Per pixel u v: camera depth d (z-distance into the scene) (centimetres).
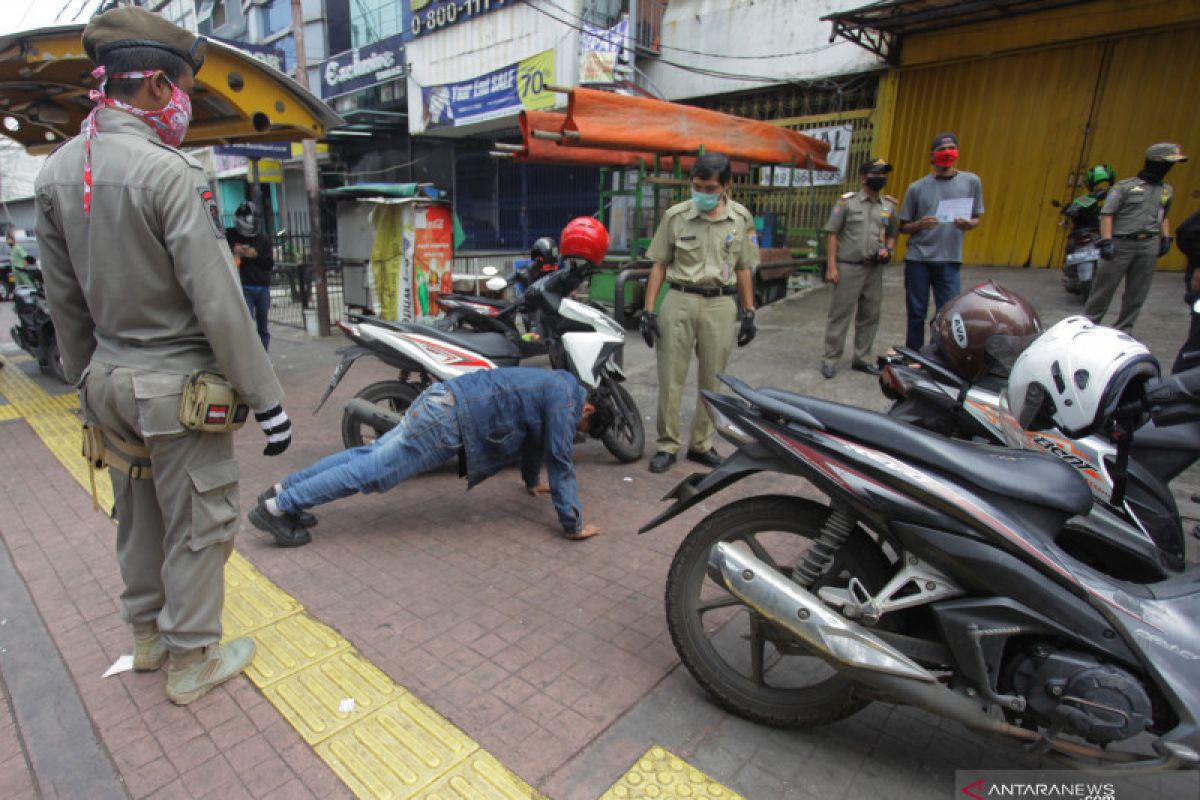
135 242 203
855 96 1143
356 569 334
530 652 271
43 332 708
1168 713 186
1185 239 545
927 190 595
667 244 454
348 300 990
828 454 212
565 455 355
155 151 204
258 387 220
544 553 353
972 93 1018
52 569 332
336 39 1831
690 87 1309
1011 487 197
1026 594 190
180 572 232
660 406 469
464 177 1767
